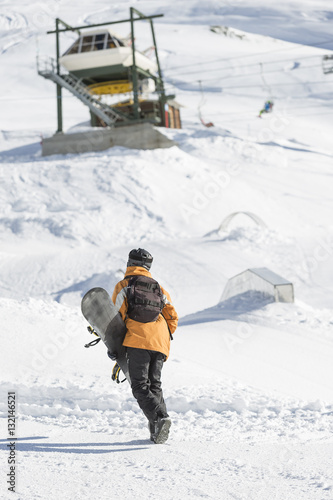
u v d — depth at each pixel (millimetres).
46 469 6309
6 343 13906
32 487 5602
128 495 5375
